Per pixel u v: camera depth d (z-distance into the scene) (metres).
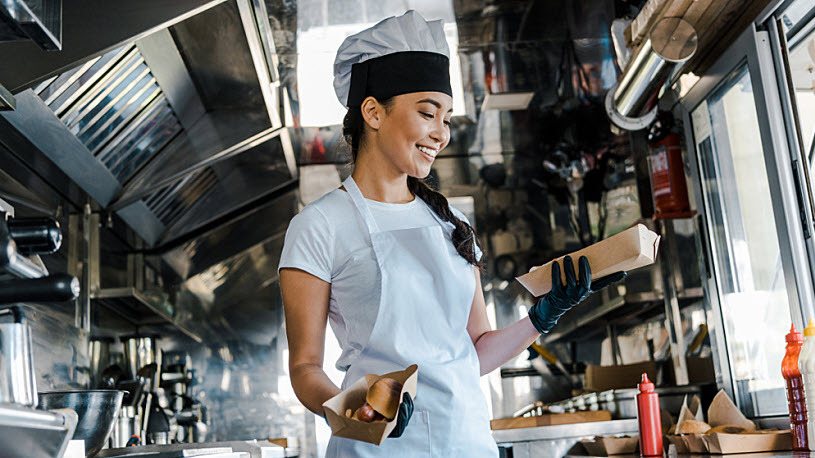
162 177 3.05
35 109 2.15
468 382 1.27
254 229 3.93
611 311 3.62
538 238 3.95
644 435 2.39
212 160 3.12
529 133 3.88
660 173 3.18
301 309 1.24
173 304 3.78
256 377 3.70
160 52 2.50
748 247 2.79
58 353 2.73
